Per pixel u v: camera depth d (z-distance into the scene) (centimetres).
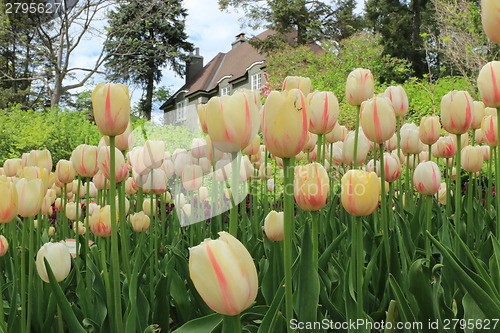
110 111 100
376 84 1272
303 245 100
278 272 138
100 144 158
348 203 95
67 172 191
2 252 133
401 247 146
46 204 215
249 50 3366
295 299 115
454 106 149
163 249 200
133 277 113
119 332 104
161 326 132
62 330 129
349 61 1312
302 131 81
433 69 2341
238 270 69
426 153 299
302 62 1407
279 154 83
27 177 120
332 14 2284
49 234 279
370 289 159
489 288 96
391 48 2436
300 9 2123
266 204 245
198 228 192
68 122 1074
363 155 193
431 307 113
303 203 105
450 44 1097
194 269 69
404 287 136
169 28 2980
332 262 157
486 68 128
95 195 272
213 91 3503
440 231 185
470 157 178
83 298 141
